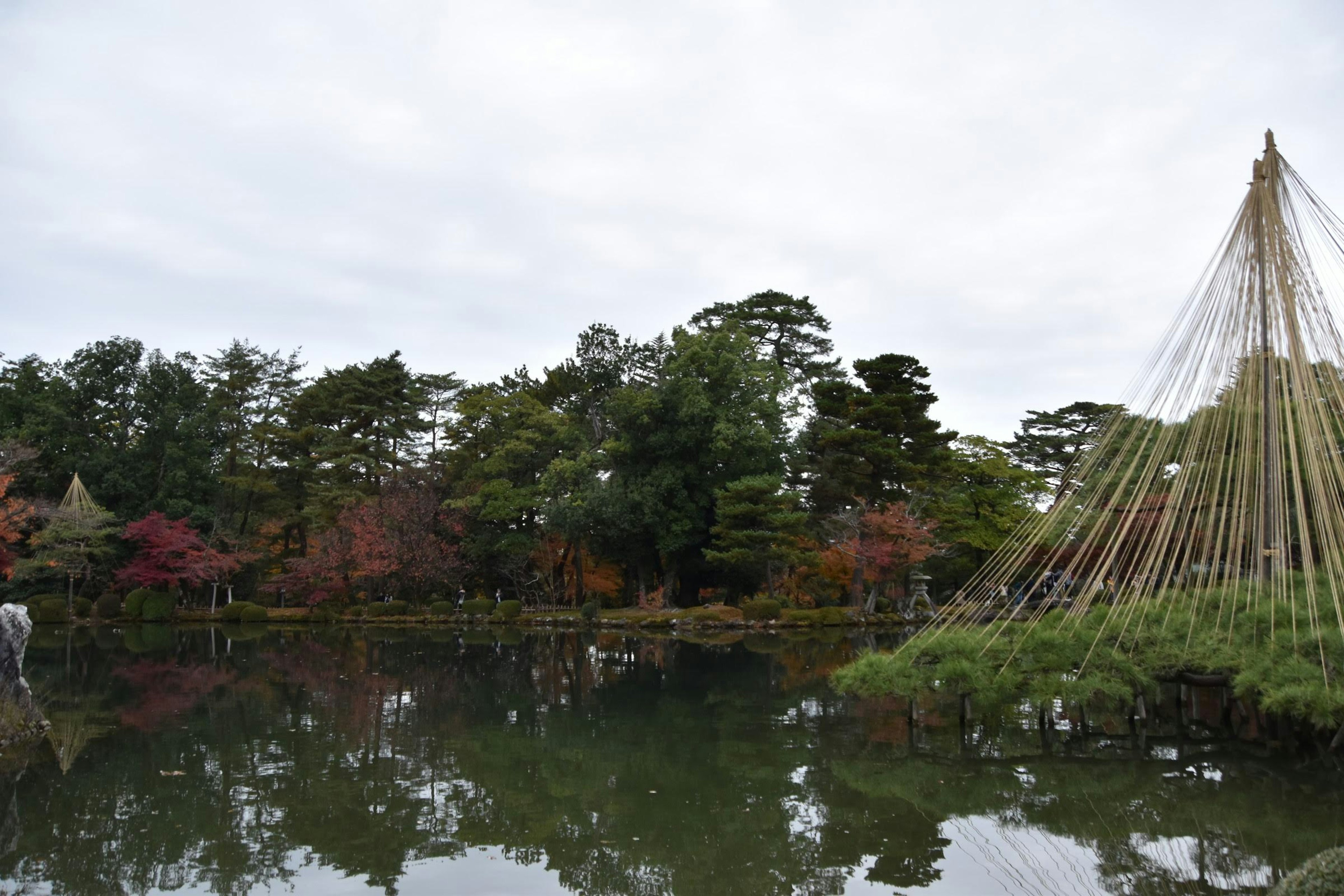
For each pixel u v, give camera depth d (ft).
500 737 38.50
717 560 106.63
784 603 107.55
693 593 118.73
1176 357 34.63
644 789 30.04
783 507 102.12
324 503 126.62
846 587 120.26
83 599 110.93
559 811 27.55
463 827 26.11
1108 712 41.22
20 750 35.70
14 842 24.48
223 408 136.05
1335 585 29.96
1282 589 31.71
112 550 111.14
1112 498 36.68
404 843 24.66
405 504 115.55
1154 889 21.02
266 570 135.85
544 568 122.31
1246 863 22.58
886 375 112.16
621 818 26.89
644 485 107.04
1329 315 31.30
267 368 141.08
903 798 28.78
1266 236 32.27
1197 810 26.86
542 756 34.86
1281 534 31.81
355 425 138.31
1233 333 32.83
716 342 110.63
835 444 108.58
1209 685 35.35
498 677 59.47
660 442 107.55
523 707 46.32
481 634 98.02
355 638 92.43
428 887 21.48
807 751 35.50
